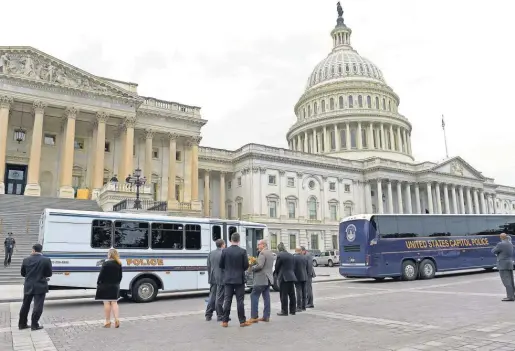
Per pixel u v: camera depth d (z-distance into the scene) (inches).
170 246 779.4
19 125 1796.3
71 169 1670.8
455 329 406.0
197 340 386.0
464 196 3560.5
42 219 711.7
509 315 476.4
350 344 355.3
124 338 403.9
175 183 2089.1
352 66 4084.6
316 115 3853.3
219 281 489.1
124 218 746.2
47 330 454.0
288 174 2704.2
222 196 2593.5
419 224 1131.9
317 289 897.5
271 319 496.1
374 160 3097.9
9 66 1626.5
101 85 1792.6
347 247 1099.3
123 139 1854.1
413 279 1088.2
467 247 1192.2
